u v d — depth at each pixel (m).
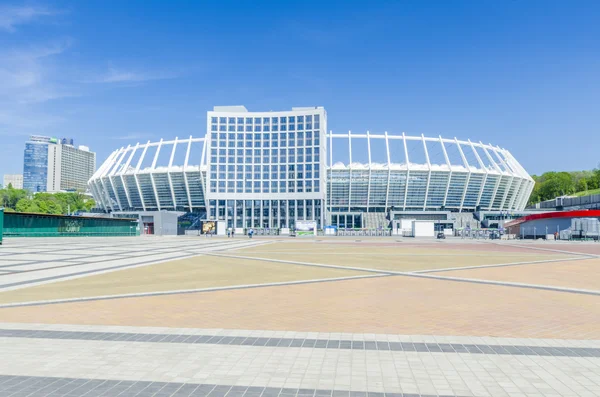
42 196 173.88
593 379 6.07
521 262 24.53
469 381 5.96
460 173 119.44
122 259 25.42
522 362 6.79
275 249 37.50
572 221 65.75
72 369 6.37
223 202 106.94
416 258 27.30
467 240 66.25
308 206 104.75
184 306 11.21
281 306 11.27
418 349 7.45
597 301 12.06
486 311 10.70
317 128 104.81
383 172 117.94
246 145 107.00
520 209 135.38
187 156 119.81
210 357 6.95
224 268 20.80
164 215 95.94
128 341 7.83
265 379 6.00
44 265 21.50
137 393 5.48
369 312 10.55
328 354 7.14
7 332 8.45
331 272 19.14
